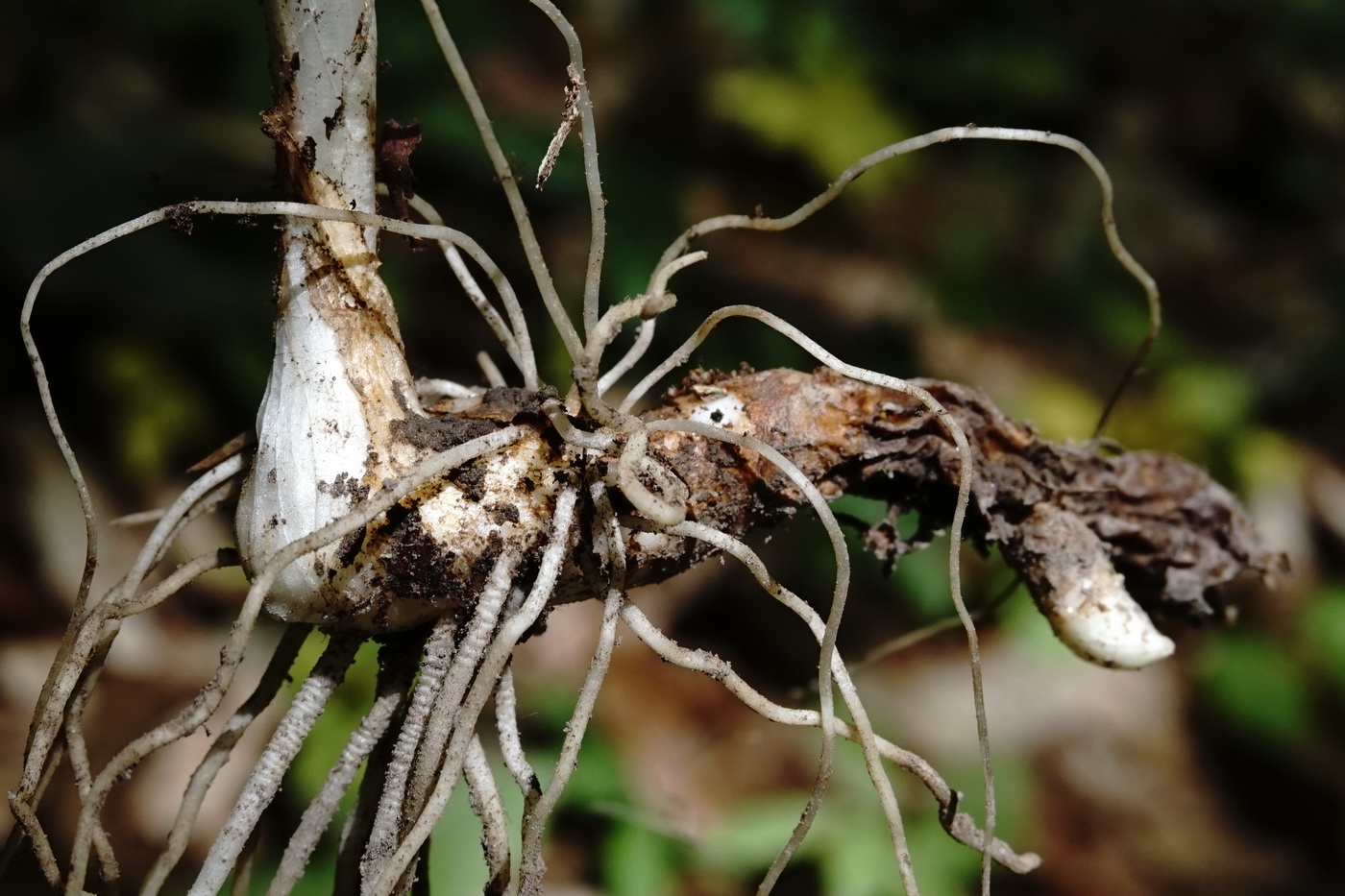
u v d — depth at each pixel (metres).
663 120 0.93
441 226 0.37
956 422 0.37
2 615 0.61
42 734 0.37
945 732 0.69
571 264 0.77
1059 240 1.09
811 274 0.90
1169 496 0.40
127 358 0.70
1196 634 0.82
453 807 0.49
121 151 0.77
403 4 0.80
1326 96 1.36
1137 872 0.68
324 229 0.37
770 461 0.38
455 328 0.75
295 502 0.36
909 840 0.58
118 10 0.86
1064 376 0.96
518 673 0.63
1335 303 1.15
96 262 0.71
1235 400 0.95
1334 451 1.04
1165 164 1.26
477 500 0.36
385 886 0.36
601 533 0.37
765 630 0.71
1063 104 1.17
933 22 1.12
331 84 0.36
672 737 0.65
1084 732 0.73
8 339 0.70
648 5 0.95
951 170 1.09
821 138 0.91
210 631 0.64
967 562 0.74
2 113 0.78
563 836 0.56
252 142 0.83
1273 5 1.36
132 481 0.69
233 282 0.75
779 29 0.97
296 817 0.52
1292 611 0.84
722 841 0.57
